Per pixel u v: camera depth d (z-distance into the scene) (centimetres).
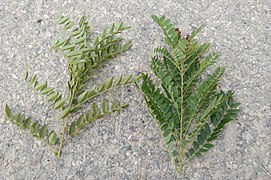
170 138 97
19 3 122
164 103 99
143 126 104
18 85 111
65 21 110
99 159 102
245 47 113
